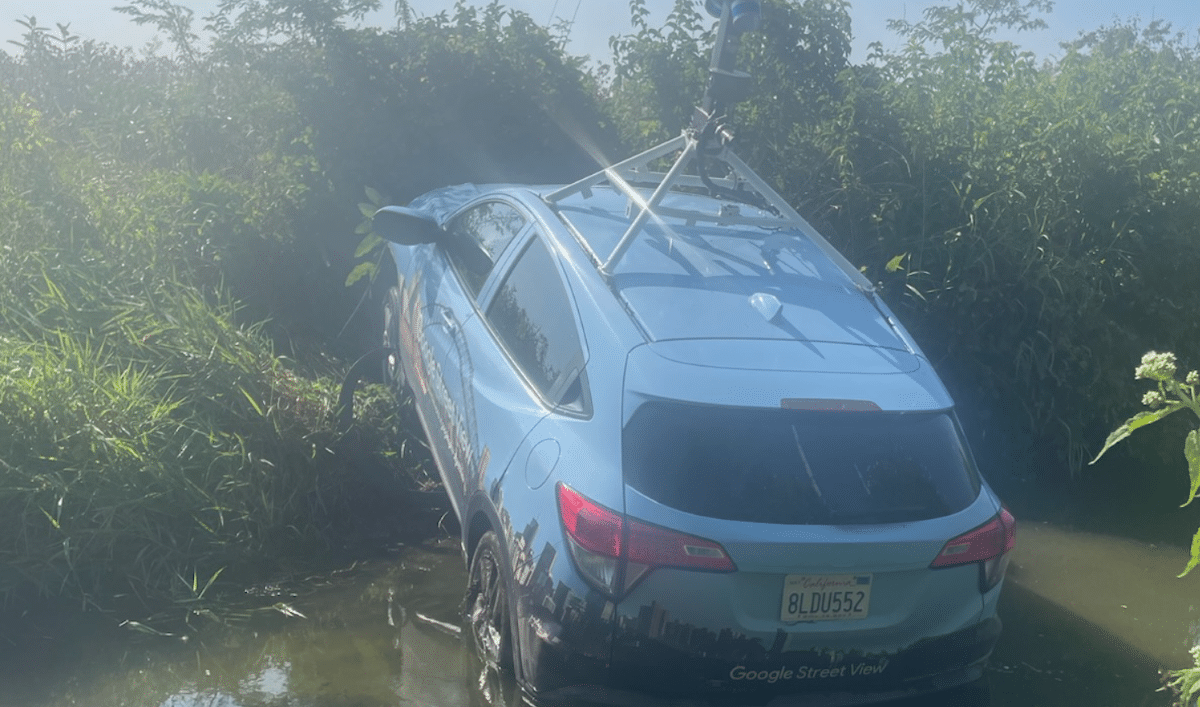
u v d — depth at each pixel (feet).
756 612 10.78
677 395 11.37
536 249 14.56
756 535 10.67
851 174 23.24
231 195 21.04
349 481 17.11
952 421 12.48
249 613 13.75
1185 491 22.45
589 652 10.78
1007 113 25.08
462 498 14.05
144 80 27.96
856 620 11.02
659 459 11.05
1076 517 20.70
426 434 16.39
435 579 15.28
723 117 14.89
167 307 18.25
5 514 13.91
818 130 24.23
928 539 11.19
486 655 12.92
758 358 12.10
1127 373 22.75
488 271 15.58
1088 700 13.61
